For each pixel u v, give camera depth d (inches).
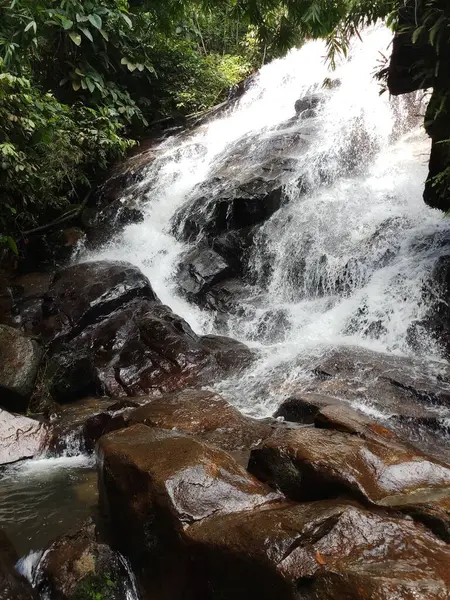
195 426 148.6
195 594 89.7
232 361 220.1
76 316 252.2
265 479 110.0
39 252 344.2
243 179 337.7
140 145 470.6
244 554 82.0
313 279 273.0
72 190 382.6
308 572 75.5
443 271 219.5
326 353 207.3
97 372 221.0
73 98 424.2
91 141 381.1
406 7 171.3
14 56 265.1
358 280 254.1
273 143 370.9
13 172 277.6
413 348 209.3
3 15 261.6
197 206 342.0
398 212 281.1
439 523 86.1
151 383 210.8
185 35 487.8
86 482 148.9
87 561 105.2
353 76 424.2
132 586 103.7
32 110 290.0
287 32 177.5
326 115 391.9
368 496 94.7
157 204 374.3
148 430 127.6
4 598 94.3
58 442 173.8
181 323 247.0
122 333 242.7
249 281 300.8
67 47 411.2
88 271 280.1
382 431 129.8
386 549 79.9
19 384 198.8
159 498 98.9
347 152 342.0
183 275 311.6
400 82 196.2
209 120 491.5
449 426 149.6
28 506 134.8
